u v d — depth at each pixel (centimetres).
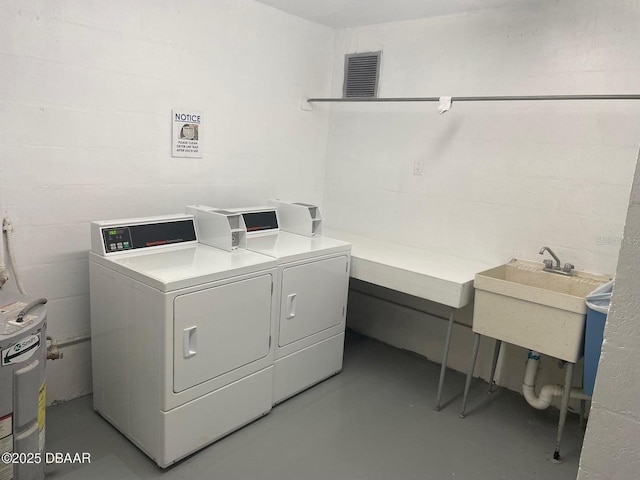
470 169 307
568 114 264
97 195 250
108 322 226
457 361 330
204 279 205
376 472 217
